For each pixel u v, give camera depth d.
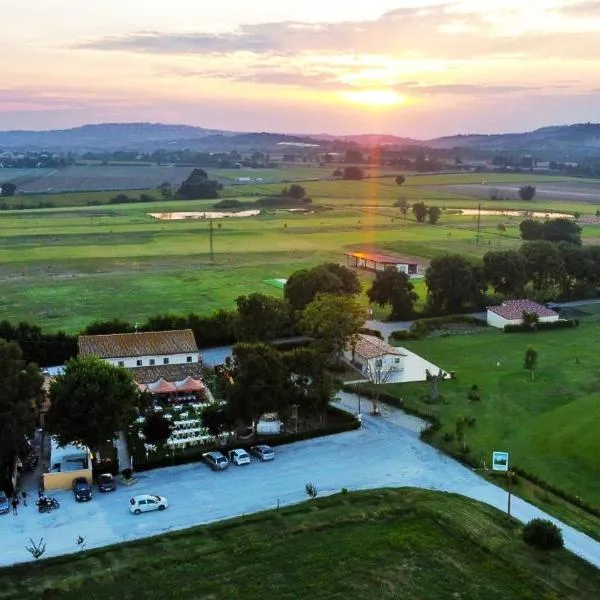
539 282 164.12
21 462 76.06
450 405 96.31
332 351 111.06
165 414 92.56
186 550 59.09
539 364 114.88
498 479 74.44
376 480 74.06
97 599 52.34
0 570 56.12
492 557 58.03
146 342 106.25
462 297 150.62
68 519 65.38
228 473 75.81
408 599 52.50
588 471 74.88
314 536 61.41
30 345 112.50
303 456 80.25
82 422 73.81
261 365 82.12
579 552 59.44
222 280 184.00
